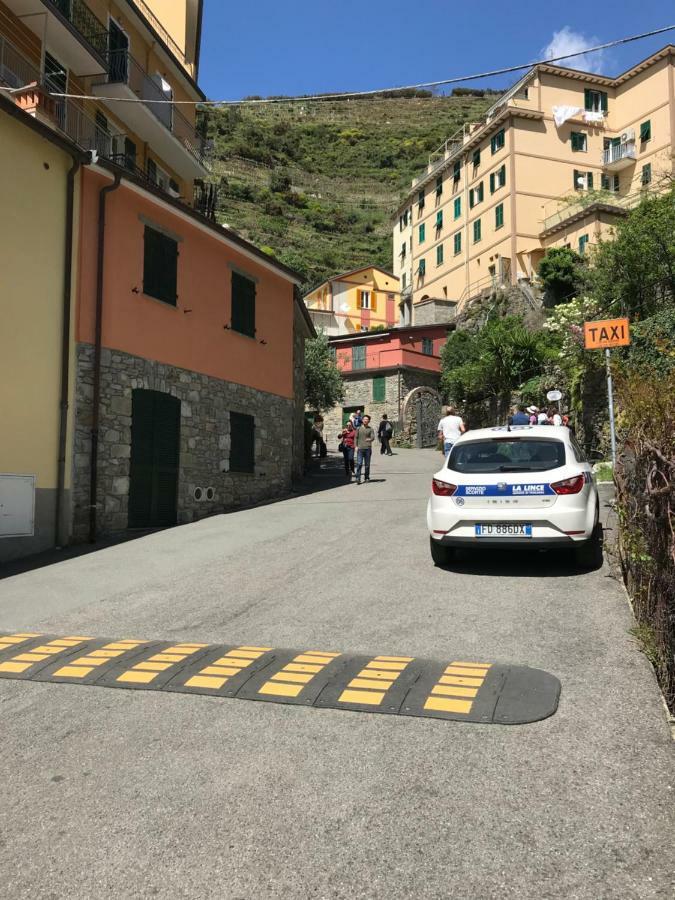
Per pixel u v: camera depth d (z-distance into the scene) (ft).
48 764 11.62
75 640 19.11
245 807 10.05
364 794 10.26
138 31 72.23
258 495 55.62
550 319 82.94
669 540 12.86
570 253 111.75
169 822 9.75
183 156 75.66
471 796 10.08
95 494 39.04
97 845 9.29
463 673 14.70
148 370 44.04
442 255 157.69
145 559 31.99
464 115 452.35
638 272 68.80
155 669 15.92
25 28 55.31
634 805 9.68
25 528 35.58
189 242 48.73
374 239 287.69
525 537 23.45
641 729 11.90
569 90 135.33
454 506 24.38
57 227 38.55
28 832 9.66
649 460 14.64
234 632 19.11
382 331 131.03
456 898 8.00
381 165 370.12
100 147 61.87
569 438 25.81
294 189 324.39
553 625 17.94
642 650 15.51
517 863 8.57
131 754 11.84
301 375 73.10
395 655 16.37
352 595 22.38
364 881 8.35
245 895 8.20
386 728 12.39
